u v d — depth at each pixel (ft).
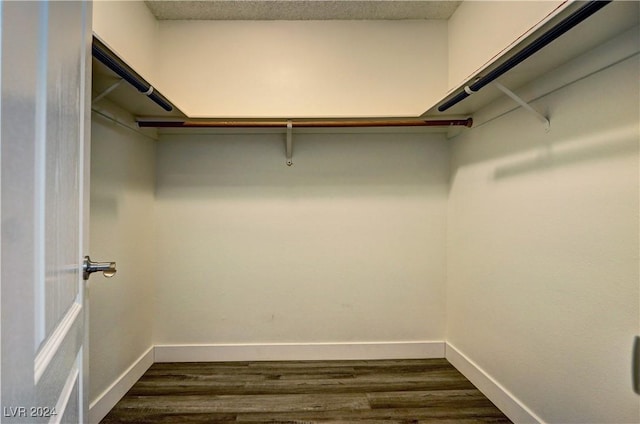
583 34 3.61
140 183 7.00
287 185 7.91
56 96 1.93
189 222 7.78
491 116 6.08
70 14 2.21
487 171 6.27
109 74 4.57
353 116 6.81
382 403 5.99
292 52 7.78
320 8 7.38
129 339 6.51
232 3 7.14
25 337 1.53
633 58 3.52
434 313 7.98
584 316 4.10
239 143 7.85
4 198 1.35
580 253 4.17
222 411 5.74
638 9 3.09
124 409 5.78
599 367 3.90
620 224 3.67
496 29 5.96
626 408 3.59
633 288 3.53
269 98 7.75
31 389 1.58
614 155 3.74
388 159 7.98
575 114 4.25
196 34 7.68
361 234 7.98
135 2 6.58
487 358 6.23
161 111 6.31
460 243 7.34
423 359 7.91
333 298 7.95
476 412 5.74
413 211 7.97
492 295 6.09
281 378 6.92
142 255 7.11
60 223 2.03
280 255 7.90
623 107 3.63
